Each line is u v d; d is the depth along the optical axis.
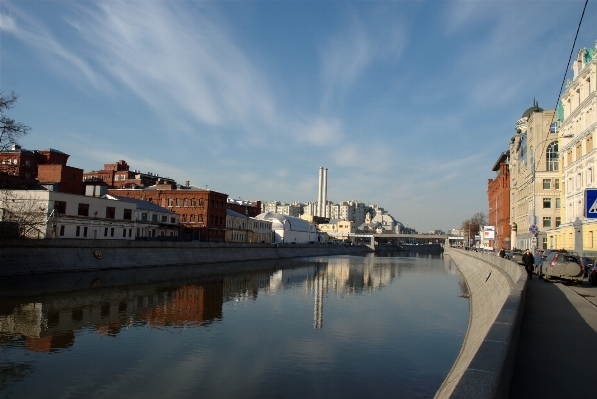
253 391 18.23
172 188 109.75
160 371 20.38
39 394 17.39
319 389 18.58
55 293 39.22
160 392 17.92
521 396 8.78
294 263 101.50
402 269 89.19
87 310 33.12
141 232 82.38
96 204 69.38
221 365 21.44
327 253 157.12
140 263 65.06
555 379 9.80
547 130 75.38
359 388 18.75
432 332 29.00
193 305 37.16
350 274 74.12
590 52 48.75
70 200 64.25
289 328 29.58
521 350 12.12
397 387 18.92
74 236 64.75
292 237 161.50
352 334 28.16
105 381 18.95
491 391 5.68
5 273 45.69
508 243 106.88
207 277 59.09
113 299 38.03
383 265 102.31
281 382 19.31
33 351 22.92
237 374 20.20
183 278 56.03
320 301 41.88
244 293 45.69
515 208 97.12
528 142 80.44
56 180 84.00
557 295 23.34
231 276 62.22
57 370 20.17
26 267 48.06
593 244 44.75
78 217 65.38
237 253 94.75
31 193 60.50
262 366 21.42
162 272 61.19
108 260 59.62
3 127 41.28
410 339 27.05
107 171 133.88
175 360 22.03
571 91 52.38
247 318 32.69
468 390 5.74
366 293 48.56
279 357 22.94
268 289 49.94
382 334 28.30
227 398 17.47
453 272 82.12
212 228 104.94
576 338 13.52
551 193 73.94
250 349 24.28
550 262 31.03
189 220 103.00
